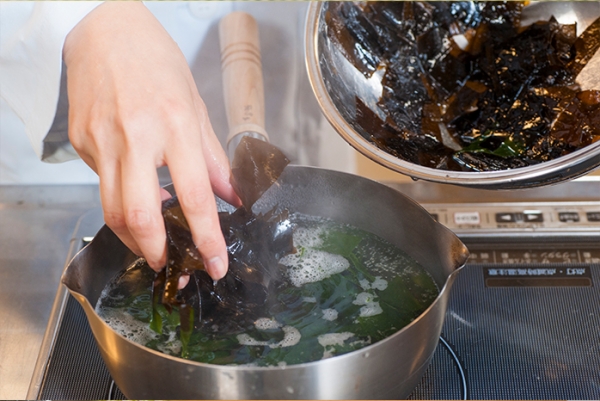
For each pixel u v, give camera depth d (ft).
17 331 1.60
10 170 2.06
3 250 1.79
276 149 1.57
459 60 2.10
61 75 1.73
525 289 1.71
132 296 1.54
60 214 1.90
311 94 2.37
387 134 1.89
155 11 2.29
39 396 1.47
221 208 1.70
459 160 1.85
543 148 1.84
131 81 1.38
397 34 2.08
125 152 1.32
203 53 2.36
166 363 1.21
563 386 1.50
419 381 1.42
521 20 2.08
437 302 1.27
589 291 1.70
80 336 1.58
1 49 1.73
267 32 2.35
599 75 1.89
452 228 1.86
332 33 1.89
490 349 1.57
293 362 1.41
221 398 1.22
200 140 1.37
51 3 1.65
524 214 1.89
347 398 1.25
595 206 1.90
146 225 1.28
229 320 1.49
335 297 1.56
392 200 1.59
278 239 1.59
